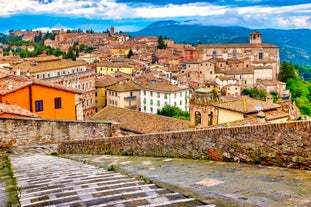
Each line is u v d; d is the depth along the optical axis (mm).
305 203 8352
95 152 22453
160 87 122688
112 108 66562
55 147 26828
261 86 176750
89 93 123188
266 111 39219
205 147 15547
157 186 10617
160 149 17875
